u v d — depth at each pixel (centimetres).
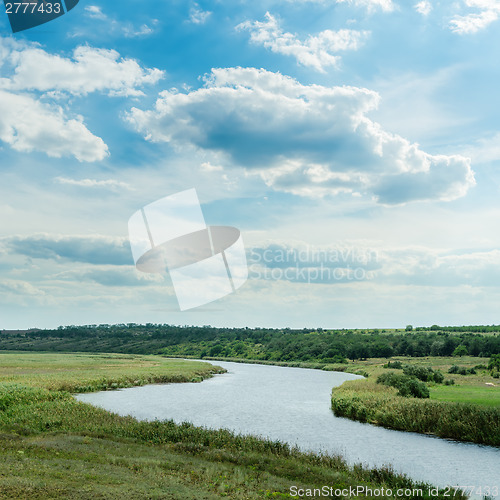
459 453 2627
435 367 8944
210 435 2480
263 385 7244
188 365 11319
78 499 1194
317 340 16200
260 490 1452
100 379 6956
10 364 10606
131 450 2016
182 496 1302
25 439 2192
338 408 4162
